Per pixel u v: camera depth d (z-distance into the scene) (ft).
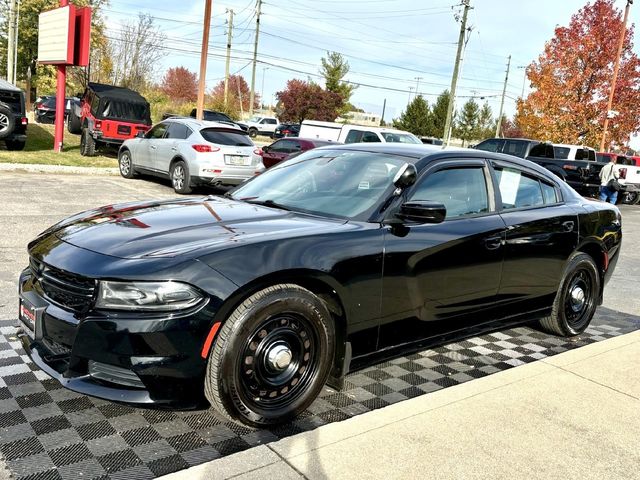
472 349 15.16
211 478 8.27
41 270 10.27
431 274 12.00
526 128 103.96
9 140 52.03
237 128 41.39
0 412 10.01
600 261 16.71
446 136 114.32
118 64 126.82
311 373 10.36
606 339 16.62
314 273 10.03
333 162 13.84
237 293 9.17
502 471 8.92
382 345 11.63
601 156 73.77
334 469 8.68
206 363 9.14
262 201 13.02
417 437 9.73
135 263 9.16
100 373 9.19
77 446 9.13
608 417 10.93
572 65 96.99
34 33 113.70
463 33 112.27
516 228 13.78
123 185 42.11
